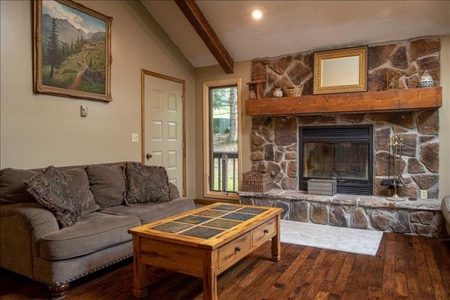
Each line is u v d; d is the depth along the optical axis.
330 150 4.99
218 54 5.18
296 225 4.43
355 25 4.38
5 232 2.75
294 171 5.14
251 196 4.98
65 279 2.50
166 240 2.33
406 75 4.37
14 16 3.25
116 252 2.90
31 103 3.41
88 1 3.99
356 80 4.59
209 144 5.89
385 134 4.53
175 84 5.47
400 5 3.97
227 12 4.64
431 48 4.24
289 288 2.63
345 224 4.35
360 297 2.47
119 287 2.69
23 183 2.84
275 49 5.13
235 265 3.10
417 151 4.36
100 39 4.13
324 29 4.55
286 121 5.18
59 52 3.64
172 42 5.41
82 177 3.40
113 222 2.93
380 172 4.57
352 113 4.71
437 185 4.27
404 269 2.97
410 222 4.01
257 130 5.40
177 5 4.56
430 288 2.60
